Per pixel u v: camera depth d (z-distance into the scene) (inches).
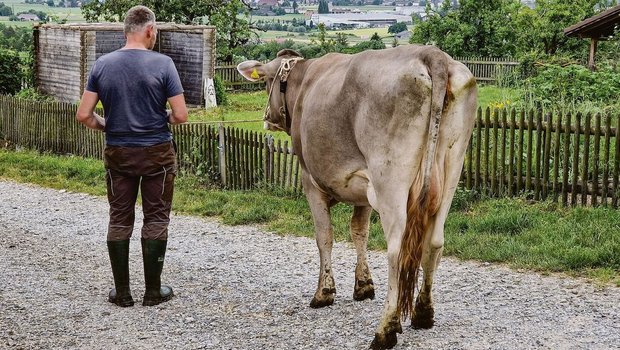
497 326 243.3
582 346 224.5
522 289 285.6
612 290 280.5
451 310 261.9
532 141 426.3
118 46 1075.3
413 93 213.5
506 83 1013.2
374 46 1326.3
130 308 277.0
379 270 323.9
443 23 1560.0
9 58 1006.4
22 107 753.0
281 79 283.1
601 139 450.0
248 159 534.0
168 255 363.9
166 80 275.0
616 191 396.2
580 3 1535.4
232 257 356.8
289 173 504.1
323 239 267.6
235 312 269.3
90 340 243.8
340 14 2957.7
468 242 349.7
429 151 212.4
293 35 2274.9
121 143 274.7
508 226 368.5
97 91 276.7
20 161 668.7
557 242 335.6
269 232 408.8
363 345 231.1
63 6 3811.5
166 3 1467.8
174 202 492.1
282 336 242.2
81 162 649.6
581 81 599.2
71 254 365.1
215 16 1473.9
